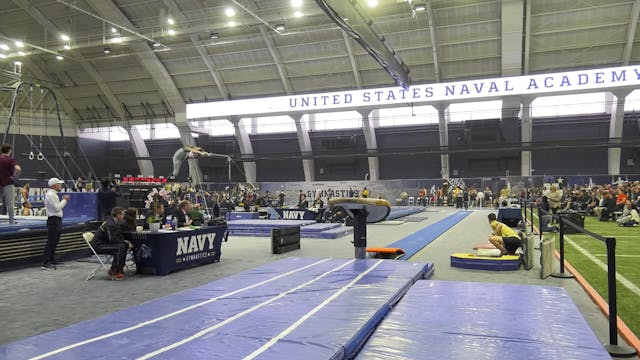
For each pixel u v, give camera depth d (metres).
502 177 32.19
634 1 23.78
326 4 14.78
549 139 32.12
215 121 39.50
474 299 4.46
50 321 4.91
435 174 35.19
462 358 2.87
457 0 24.72
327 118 37.03
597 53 27.02
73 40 29.56
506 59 27.12
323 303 4.46
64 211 11.90
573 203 20.09
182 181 40.94
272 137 38.88
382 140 36.09
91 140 41.12
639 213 16.38
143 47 31.16
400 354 2.94
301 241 12.63
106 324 3.83
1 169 8.73
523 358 2.87
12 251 8.07
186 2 26.81
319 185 35.75
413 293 4.75
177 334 3.52
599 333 4.45
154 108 37.28
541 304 4.24
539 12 25.27
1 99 34.09
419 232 14.04
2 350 3.19
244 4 25.64
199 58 32.16
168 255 7.63
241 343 3.27
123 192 17.69
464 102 31.11
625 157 30.52
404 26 27.03
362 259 7.46
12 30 31.14
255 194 29.33
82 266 8.48
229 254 10.14
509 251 8.30
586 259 8.84
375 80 31.34
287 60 30.95
